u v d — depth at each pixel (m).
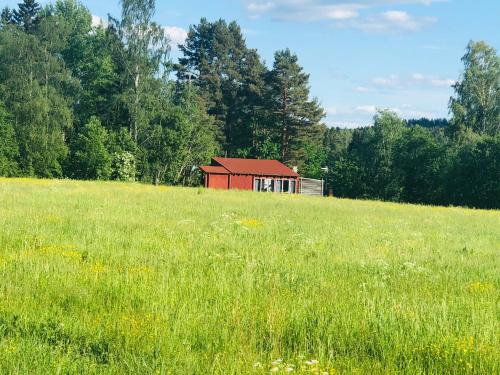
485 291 10.34
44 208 21.34
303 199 43.06
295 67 97.25
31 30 87.81
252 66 109.81
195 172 81.75
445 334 7.12
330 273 11.44
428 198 76.19
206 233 16.36
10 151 66.81
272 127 98.94
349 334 7.07
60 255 11.45
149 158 75.12
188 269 10.72
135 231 16.00
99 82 77.75
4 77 71.69
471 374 5.97
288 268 11.58
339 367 6.07
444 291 10.14
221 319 7.43
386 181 83.31
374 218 27.12
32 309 7.51
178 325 7.06
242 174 68.44
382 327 7.25
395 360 6.32
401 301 8.83
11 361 5.65
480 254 15.95
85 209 22.00
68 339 6.49
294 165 96.38
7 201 23.66
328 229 20.19
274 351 6.41
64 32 77.31
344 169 88.50
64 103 71.19
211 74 108.38
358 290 9.83
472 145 69.69
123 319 7.20
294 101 97.44
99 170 69.00
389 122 90.19
